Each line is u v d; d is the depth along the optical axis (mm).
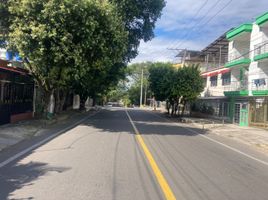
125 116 43719
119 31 23719
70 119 33656
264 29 36844
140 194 7996
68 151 13750
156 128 27266
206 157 14164
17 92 25844
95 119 35188
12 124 23516
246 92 37875
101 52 23062
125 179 9375
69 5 21234
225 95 42594
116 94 127625
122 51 24656
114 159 12289
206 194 8273
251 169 12180
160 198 7730
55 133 20375
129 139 18516
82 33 21984
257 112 36094
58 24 21422
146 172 10336
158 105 99000
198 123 38375
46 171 10055
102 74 32594
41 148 14398
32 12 21781
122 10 33312
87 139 17844
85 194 7855
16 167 10531
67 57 22109
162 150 15172
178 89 47656
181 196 7973
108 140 17703
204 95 55406
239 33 40625
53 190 8102
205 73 56188
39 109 32125
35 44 21859
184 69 48000
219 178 10164
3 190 8008
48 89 27328
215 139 22625
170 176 9984
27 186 8398
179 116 52375
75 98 62531
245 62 39000
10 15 23469
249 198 8156
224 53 60094
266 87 35156
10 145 15102
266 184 9789
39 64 23156
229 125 37688
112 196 7770
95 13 22219
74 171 10148
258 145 21250
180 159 13117
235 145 20250
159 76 53625
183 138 21188
